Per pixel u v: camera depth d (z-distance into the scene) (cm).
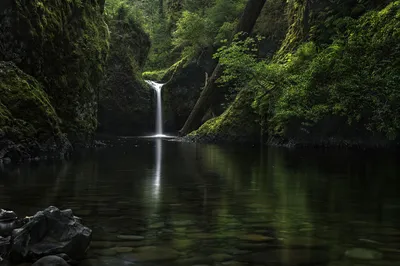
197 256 302
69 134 1409
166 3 4916
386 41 1270
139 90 3288
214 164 973
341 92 1293
